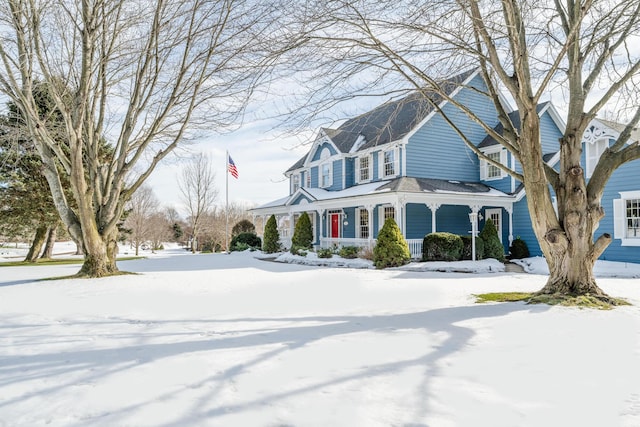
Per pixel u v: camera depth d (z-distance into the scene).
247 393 3.14
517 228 19.38
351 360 3.91
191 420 2.70
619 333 4.88
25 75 11.05
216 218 49.09
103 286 9.98
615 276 12.65
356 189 21.06
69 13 10.77
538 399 2.99
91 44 11.05
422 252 16.73
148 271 14.59
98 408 2.89
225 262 19.94
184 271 14.55
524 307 6.62
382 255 15.76
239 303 7.46
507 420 2.67
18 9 10.38
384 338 4.72
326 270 14.83
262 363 3.84
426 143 19.84
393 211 20.00
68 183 21.00
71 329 5.34
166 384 3.33
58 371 3.66
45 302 7.60
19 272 15.01
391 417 2.71
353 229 22.66
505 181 19.72
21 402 3.00
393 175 19.97
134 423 2.66
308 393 3.12
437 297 8.09
